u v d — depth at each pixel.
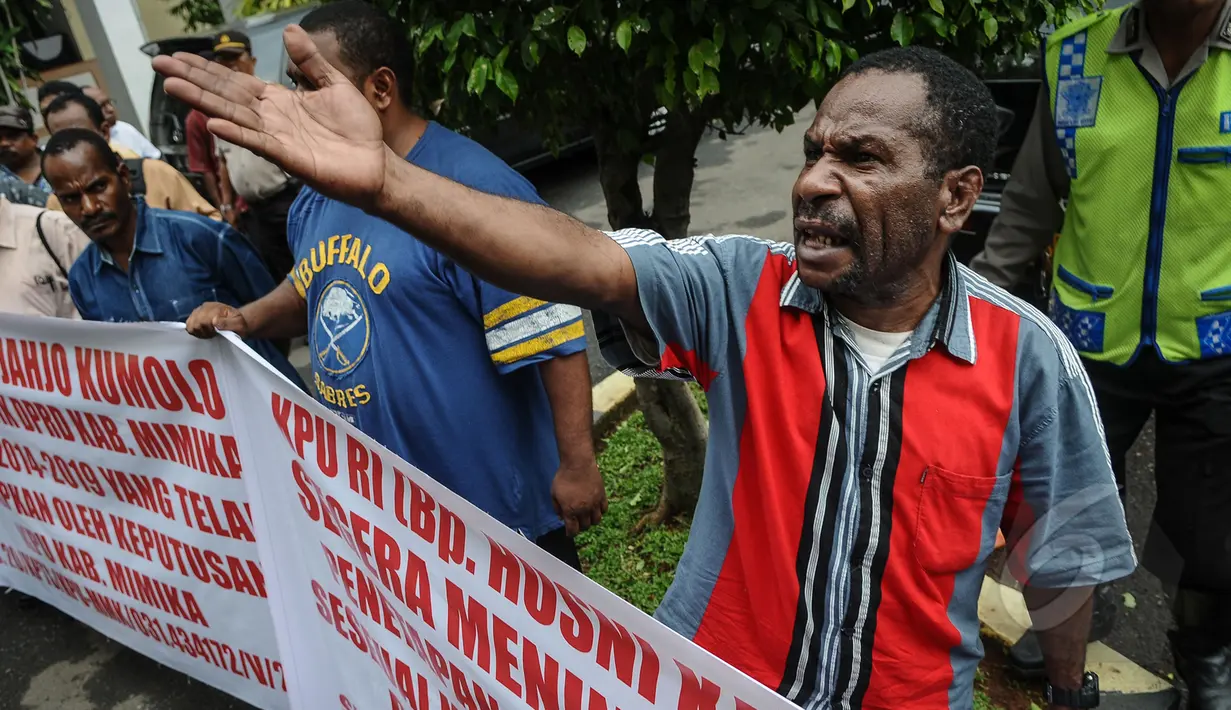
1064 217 2.31
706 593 1.44
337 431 1.78
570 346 2.04
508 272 1.18
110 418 2.44
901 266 1.17
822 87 2.04
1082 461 1.27
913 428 1.23
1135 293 2.09
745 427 1.34
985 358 1.22
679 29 1.92
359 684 2.19
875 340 1.26
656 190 2.69
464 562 1.59
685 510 3.27
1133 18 1.96
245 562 2.43
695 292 1.30
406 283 1.97
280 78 6.23
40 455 2.73
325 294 2.08
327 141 1.08
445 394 2.06
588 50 2.06
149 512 2.56
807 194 1.15
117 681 3.13
